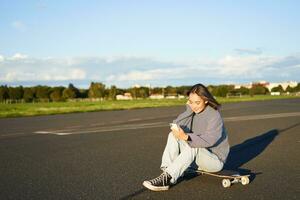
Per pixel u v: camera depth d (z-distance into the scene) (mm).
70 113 26109
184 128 5488
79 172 6449
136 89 98625
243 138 11016
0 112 27844
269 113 22672
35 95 94750
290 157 7816
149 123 16500
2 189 5355
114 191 5191
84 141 10617
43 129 14352
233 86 114938
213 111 5219
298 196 4910
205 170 5484
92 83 96938
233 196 4891
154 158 7770
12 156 8188
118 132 12906
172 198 4805
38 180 5887
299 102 41969
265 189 5230
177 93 101000
